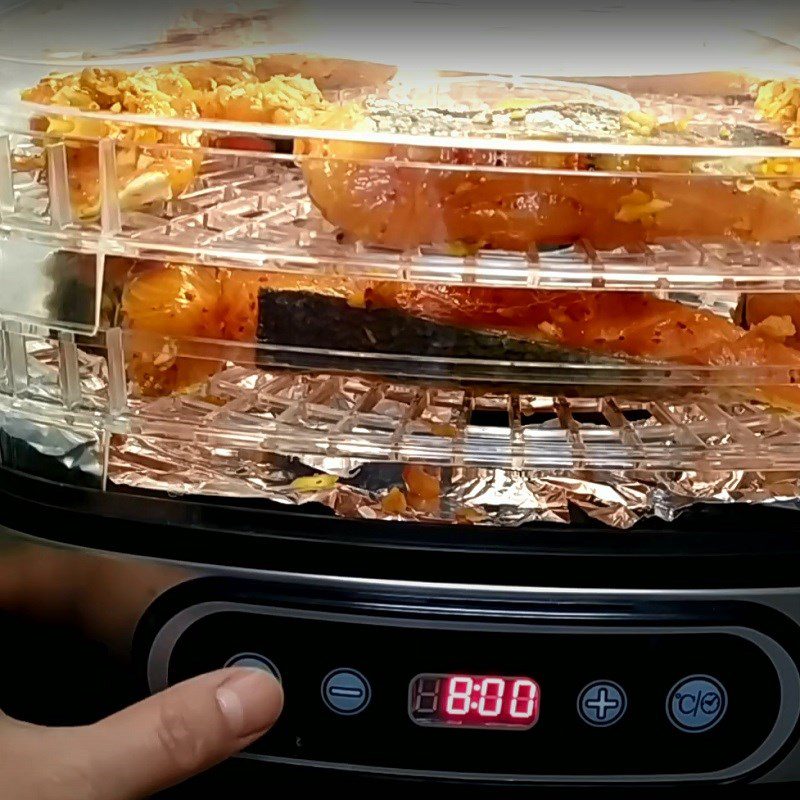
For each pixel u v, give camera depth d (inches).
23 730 16.3
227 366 20.6
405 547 17.7
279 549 17.9
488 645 17.8
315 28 22.0
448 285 18.8
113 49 21.9
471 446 18.9
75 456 19.0
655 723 18.1
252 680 17.0
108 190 18.3
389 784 18.6
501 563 17.6
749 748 18.3
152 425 19.0
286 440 18.9
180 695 16.5
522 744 18.2
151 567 18.3
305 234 19.8
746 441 19.3
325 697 18.3
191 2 22.3
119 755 15.8
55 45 21.6
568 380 19.3
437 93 22.7
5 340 19.4
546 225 18.9
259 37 22.4
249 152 18.1
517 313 19.4
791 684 18.0
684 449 18.8
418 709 18.2
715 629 17.6
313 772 18.6
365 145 18.7
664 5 20.9
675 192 18.8
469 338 19.4
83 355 19.8
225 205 21.2
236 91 21.8
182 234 19.2
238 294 19.6
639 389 20.4
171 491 18.3
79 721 19.3
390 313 19.4
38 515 18.7
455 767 18.4
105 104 20.8
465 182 18.7
